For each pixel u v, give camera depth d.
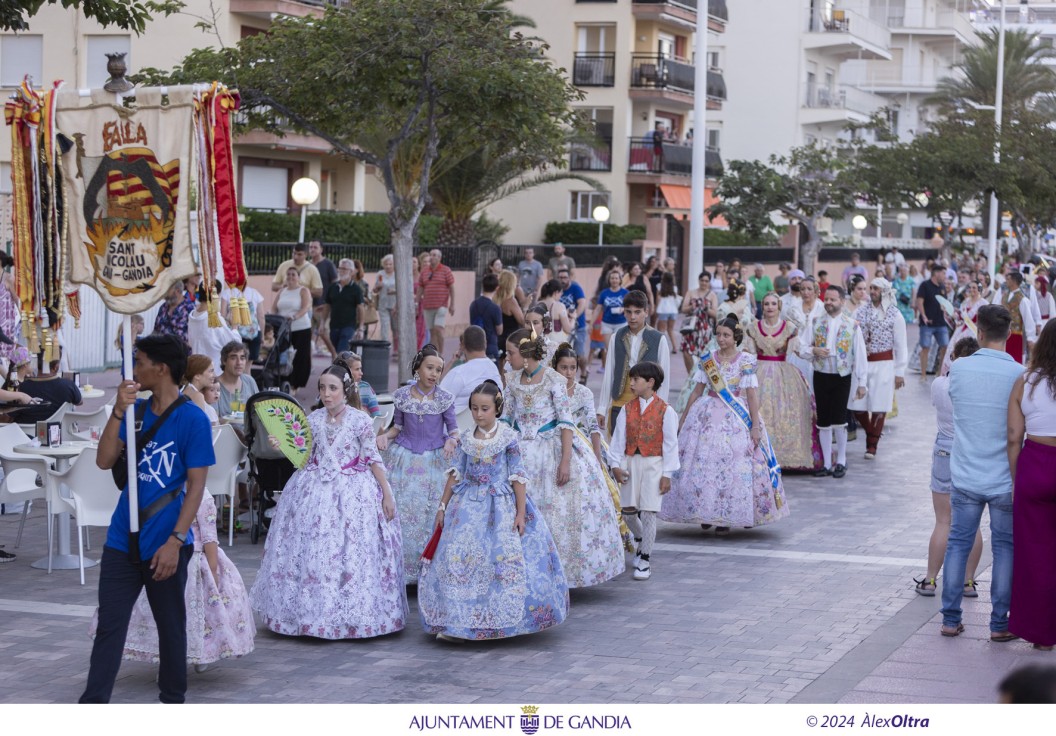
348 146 18.69
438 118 18.98
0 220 20.47
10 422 11.88
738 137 60.38
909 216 75.06
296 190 22.31
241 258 6.89
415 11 16.92
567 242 47.38
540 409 9.57
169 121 6.82
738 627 8.84
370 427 8.61
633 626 8.85
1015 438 8.27
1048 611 8.18
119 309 6.86
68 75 33.84
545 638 8.55
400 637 8.55
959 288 26.33
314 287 20.67
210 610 7.47
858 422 18.39
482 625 8.23
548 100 17.83
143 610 7.30
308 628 8.34
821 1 61.09
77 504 9.78
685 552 11.26
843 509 13.20
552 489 9.43
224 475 10.98
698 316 15.97
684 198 50.47
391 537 8.62
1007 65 63.06
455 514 8.43
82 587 9.68
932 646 8.39
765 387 15.04
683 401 12.50
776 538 11.82
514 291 18.50
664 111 51.62
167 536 6.44
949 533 8.89
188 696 7.23
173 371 6.54
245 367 12.48
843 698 7.32
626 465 10.23
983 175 42.34
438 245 31.61
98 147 6.88
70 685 7.39
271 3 34.16
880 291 16.12
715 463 11.62
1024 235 51.97
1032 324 20.20
